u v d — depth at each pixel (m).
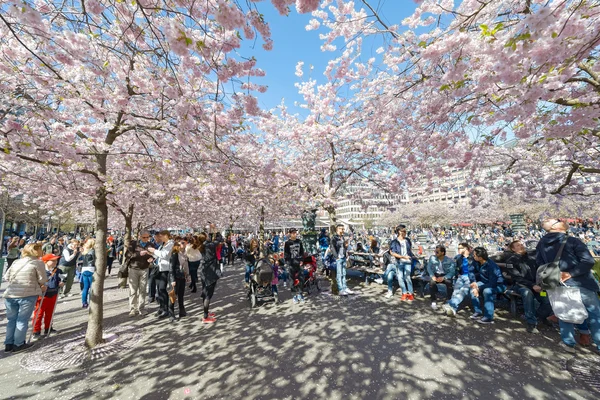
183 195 6.95
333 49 5.21
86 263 6.97
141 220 13.59
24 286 4.33
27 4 1.99
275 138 8.67
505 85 2.90
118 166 6.83
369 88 5.33
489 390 2.93
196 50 2.18
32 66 3.66
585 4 1.83
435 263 6.55
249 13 2.30
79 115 4.87
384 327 4.88
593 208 12.73
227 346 4.26
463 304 6.21
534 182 7.32
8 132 2.93
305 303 6.73
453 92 3.10
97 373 3.51
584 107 3.05
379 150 6.28
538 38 1.91
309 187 8.74
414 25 3.92
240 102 3.64
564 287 3.74
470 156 4.85
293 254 7.16
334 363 3.60
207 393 3.01
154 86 3.78
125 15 2.67
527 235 24.91
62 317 6.05
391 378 3.21
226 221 18.94
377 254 8.84
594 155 5.61
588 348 3.87
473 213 40.12
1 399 2.98
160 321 5.63
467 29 2.68
